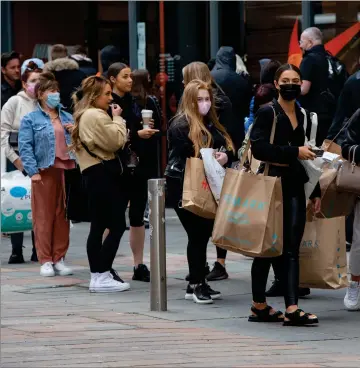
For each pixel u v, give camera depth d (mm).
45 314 13891
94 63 27078
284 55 23000
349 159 13477
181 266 18047
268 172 12961
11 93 22203
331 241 14164
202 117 14555
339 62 19688
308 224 14188
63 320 13430
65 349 11492
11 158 18734
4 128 18750
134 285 16438
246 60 23688
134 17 25375
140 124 16562
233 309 14320
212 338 12266
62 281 16875
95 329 12781
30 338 12148
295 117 13055
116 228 15820
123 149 15727
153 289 14195
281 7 22984
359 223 13891
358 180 13406
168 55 25016
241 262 18234
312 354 11336
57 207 17406
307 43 19547
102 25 26859
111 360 10891
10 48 27406
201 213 14219
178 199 14586
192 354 11250
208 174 14188
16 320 13406
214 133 14672
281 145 12883
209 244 20453
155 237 14172
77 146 15750
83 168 15750
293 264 13133
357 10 21594
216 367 10539
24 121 17125
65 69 21234
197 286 14781
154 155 16719
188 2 24719
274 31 23156
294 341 12148
